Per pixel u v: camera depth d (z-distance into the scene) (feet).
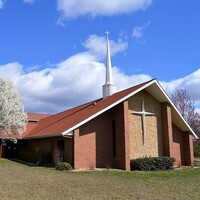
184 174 68.08
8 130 99.09
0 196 37.81
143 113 85.51
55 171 68.28
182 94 171.01
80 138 75.15
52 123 98.58
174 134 93.35
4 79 103.50
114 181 53.62
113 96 88.38
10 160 96.58
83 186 46.73
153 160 76.64
